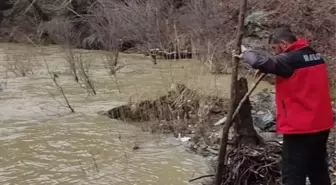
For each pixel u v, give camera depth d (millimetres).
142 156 6391
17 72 12625
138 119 8086
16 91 10289
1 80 11523
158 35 15875
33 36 22500
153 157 6352
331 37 11781
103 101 9188
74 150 6621
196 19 15148
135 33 17141
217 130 7219
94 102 9141
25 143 6902
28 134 7289
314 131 4262
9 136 7207
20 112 8555
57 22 21344
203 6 15500
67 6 21750
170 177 5727
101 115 8273
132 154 6465
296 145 4336
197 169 5957
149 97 8961
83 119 8047
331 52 11336
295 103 4258
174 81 10078
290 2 13008
